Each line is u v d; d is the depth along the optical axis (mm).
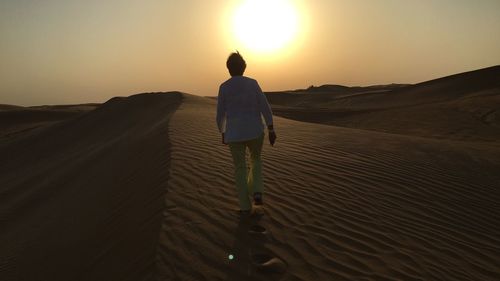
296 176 6926
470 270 4336
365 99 75062
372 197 6180
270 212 5285
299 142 10109
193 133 11086
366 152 9148
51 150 23797
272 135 5082
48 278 5051
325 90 141750
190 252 4168
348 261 4191
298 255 4230
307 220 5105
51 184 12258
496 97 37562
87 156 15359
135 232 5020
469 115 30109
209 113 18250
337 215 5344
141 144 11367
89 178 10508
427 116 31922
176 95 30938
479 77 61938
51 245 6242
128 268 4176
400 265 4207
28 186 13828
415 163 8500
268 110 5016
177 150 8562
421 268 4195
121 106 31953
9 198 12688
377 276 3955
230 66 5125
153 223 4949
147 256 4184
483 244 5066
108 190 7840
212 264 3973
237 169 5082
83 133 26891
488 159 9742
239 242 4418
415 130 27406
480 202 6621
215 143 9508
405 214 5699
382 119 33781
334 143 10133
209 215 5062
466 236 5242
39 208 9750
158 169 7430
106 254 4883
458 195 6801
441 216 5812
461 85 60969
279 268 3945
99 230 5832
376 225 5141
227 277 3773
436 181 7379
